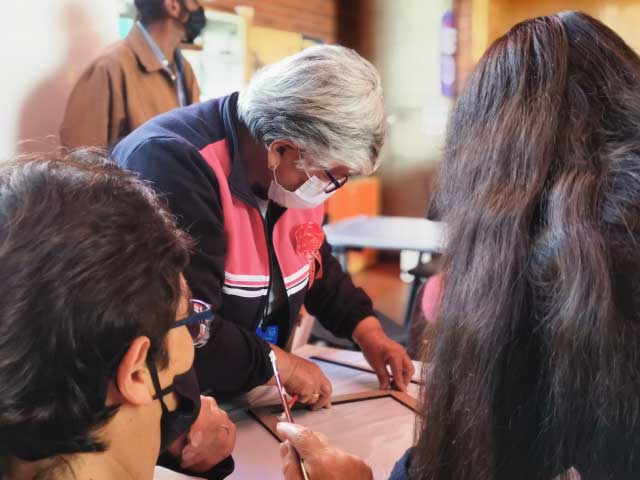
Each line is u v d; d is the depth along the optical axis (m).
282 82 1.06
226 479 0.95
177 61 2.22
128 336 0.50
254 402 1.22
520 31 0.70
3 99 1.80
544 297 0.58
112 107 1.92
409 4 5.33
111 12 2.13
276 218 1.25
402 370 1.34
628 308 0.54
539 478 0.60
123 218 0.50
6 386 0.47
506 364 0.59
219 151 1.14
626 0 4.51
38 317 0.46
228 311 1.19
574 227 0.56
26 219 0.48
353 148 1.07
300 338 1.68
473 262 0.62
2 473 0.52
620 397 0.54
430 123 5.48
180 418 0.64
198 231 1.05
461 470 0.62
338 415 1.18
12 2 1.79
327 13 5.00
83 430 0.51
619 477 0.56
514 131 0.63
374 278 5.45
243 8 3.60
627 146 0.60
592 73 0.65
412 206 5.73
